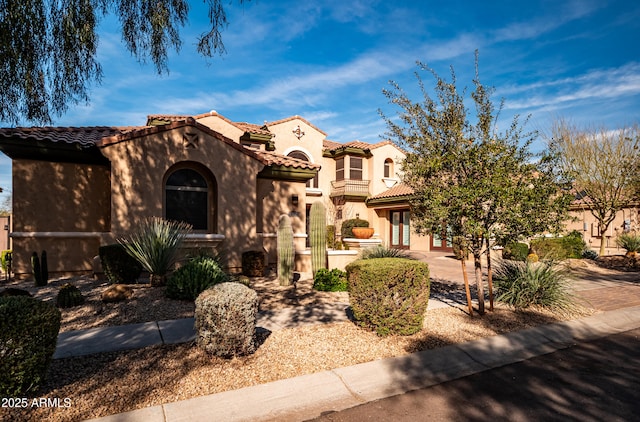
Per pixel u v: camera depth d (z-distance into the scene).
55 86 7.41
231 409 3.79
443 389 4.48
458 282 11.41
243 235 11.58
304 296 8.71
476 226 6.52
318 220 10.97
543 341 6.29
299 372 4.60
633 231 20.62
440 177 7.15
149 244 8.69
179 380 4.28
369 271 5.89
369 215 25.58
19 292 7.14
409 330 5.96
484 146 6.63
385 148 25.77
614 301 9.17
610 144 18.28
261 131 20.19
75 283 9.34
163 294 8.02
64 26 6.87
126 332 5.78
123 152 9.96
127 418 3.50
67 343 5.30
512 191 6.35
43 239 10.39
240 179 11.57
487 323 6.84
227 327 4.84
